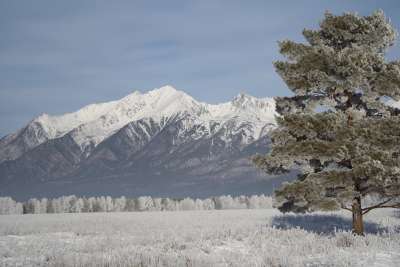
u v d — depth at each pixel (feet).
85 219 177.68
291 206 73.51
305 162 66.69
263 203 472.85
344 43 68.33
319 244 53.88
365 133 59.31
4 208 420.77
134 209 480.23
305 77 65.98
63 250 59.11
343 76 63.98
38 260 48.98
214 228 92.27
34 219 184.24
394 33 65.46
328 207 59.36
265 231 72.33
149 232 93.86
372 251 48.24
